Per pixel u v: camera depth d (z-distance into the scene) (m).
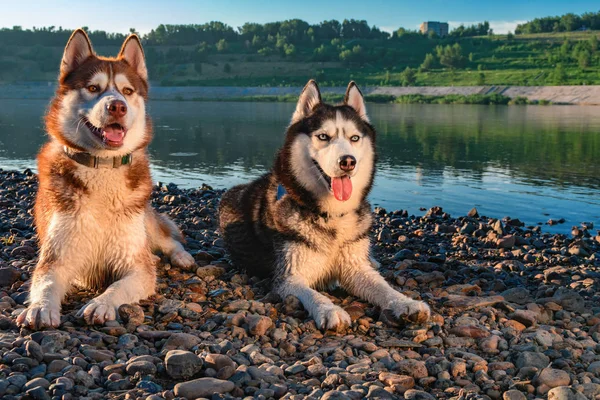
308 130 1.74
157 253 1.99
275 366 1.35
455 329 1.56
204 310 1.62
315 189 1.72
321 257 1.74
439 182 4.87
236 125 12.11
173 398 1.24
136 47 1.75
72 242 1.61
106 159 1.61
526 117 15.41
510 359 1.46
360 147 1.75
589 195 4.25
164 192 3.56
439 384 1.35
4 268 1.74
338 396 1.24
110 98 1.57
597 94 26.00
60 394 1.22
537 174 5.36
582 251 2.40
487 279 2.00
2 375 1.27
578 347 1.51
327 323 1.54
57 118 1.63
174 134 9.77
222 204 2.11
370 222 1.80
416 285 1.90
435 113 17.84
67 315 1.53
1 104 23.00
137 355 1.38
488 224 2.96
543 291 1.85
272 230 1.79
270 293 1.73
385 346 1.49
